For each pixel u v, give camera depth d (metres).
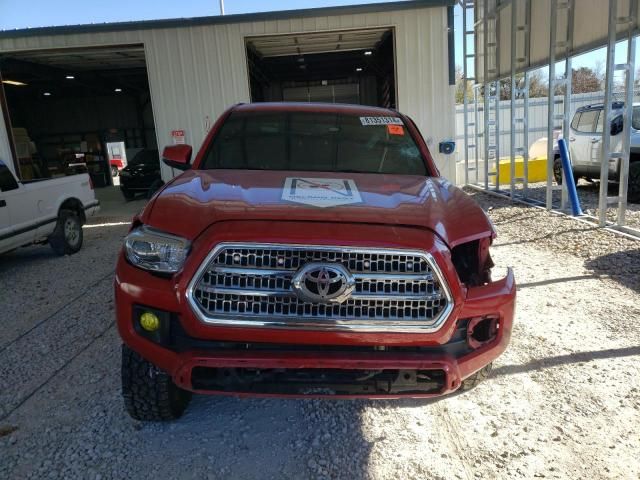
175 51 12.27
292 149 3.80
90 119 25.66
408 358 2.38
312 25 12.16
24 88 22.05
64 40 12.19
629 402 3.17
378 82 20.66
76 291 5.88
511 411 3.11
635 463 2.62
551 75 9.21
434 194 3.01
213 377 2.47
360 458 2.70
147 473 2.59
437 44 12.26
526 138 10.98
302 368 2.36
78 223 8.24
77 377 3.66
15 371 3.79
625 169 7.48
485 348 2.59
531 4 10.43
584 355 3.80
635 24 7.30
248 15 11.98
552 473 2.56
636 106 10.95
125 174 16.41
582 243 7.08
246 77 12.35
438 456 2.71
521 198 11.30
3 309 5.33
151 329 2.47
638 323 4.36
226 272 2.34
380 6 12.01
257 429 2.96
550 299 5.02
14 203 6.79
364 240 2.34
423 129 12.57
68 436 2.92
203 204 2.63
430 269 2.37
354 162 3.71
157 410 2.85
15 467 2.65
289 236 2.33
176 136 12.55
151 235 2.51
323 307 2.35
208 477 2.56
